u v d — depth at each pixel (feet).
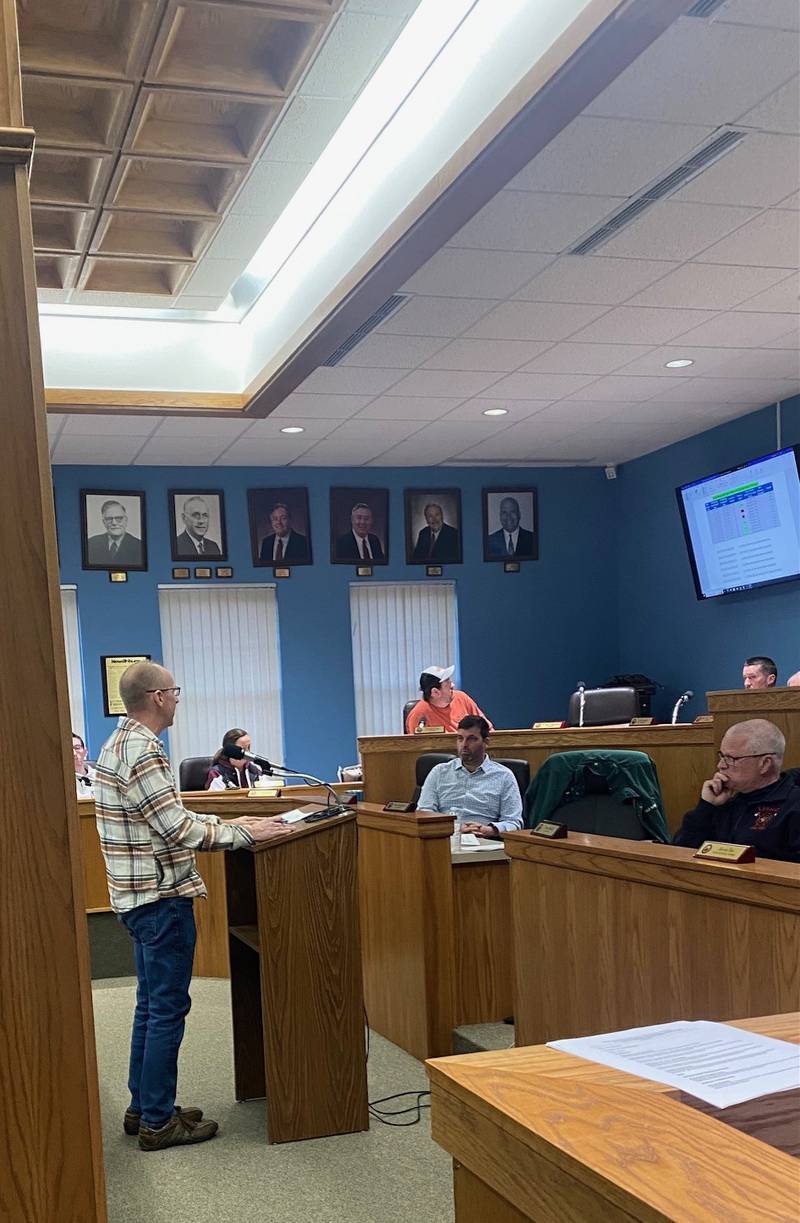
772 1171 2.47
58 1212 4.95
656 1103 2.94
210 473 29.63
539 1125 2.85
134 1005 17.08
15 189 5.03
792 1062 3.29
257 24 12.67
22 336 5.01
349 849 11.51
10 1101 4.92
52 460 27.96
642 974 9.17
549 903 10.54
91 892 18.92
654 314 19.33
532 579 31.86
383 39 13.12
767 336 20.85
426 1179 10.09
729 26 11.06
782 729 14.52
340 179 17.25
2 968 4.93
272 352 21.67
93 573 28.60
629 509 31.89
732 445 27.63
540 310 18.86
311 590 30.25
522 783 18.16
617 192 14.60
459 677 31.22
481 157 13.01
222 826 11.07
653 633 30.94
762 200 15.02
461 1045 13.14
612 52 11.09
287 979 11.21
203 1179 10.26
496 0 12.80
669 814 19.54
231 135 15.11
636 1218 2.40
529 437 28.35
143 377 23.18
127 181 16.30
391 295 17.44
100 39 12.77
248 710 29.66
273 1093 11.09
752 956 7.92
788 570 24.95
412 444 28.32
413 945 13.61
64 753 5.00
